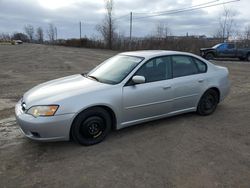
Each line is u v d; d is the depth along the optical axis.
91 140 4.09
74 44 58.53
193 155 3.81
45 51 34.00
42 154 3.80
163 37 41.69
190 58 5.24
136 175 3.28
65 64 17.28
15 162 3.57
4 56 24.12
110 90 4.14
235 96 7.52
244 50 22.33
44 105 3.71
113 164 3.54
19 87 8.92
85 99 3.90
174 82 4.84
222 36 37.56
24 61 19.22
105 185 3.06
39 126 3.65
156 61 4.72
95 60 20.80
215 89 5.61
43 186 3.04
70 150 3.93
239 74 12.75
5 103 6.65
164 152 3.89
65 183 3.10
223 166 3.51
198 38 37.03
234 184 3.11
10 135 4.47
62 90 4.07
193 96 5.20
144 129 4.76
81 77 4.90
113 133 4.57
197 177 3.24
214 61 21.55
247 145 4.17
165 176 3.26
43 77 11.35
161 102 4.71
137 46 42.22
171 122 5.13
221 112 5.86
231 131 4.74
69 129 3.83
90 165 3.51
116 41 49.88
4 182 3.11
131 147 4.05
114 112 4.20
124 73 4.45
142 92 4.43
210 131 4.73
